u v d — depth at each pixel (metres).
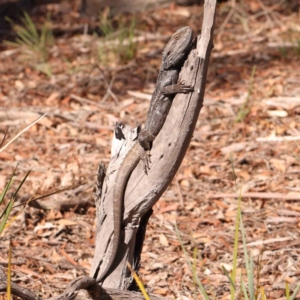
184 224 10.04
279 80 15.05
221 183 11.32
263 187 10.99
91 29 20.48
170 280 8.48
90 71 16.75
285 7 20.11
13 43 19.00
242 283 5.81
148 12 21.25
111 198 6.85
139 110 14.60
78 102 15.16
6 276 6.18
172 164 6.51
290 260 8.76
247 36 18.36
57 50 18.72
